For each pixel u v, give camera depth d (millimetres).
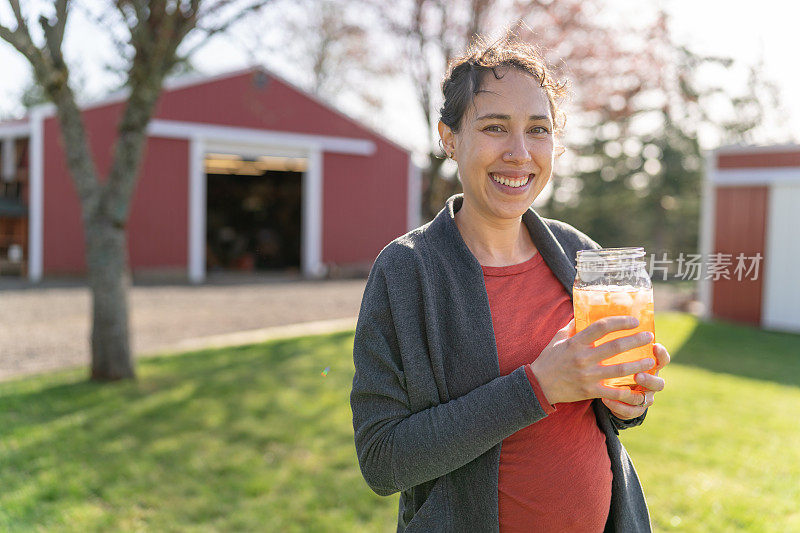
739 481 3396
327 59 15773
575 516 1216
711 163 9508
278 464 3602
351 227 16469
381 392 1120
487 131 1192
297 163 16562
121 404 4672
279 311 9906
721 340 7762
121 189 5312
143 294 11695
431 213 8875
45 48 5086
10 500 3123
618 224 24266
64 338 7480
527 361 1221
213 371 5723
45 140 13242
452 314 1179
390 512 3057
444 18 8492
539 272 1323
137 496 3203
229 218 18812
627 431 4164
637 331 1054
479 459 1163
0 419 4320
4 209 13523
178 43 5129
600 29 9688
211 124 14477
